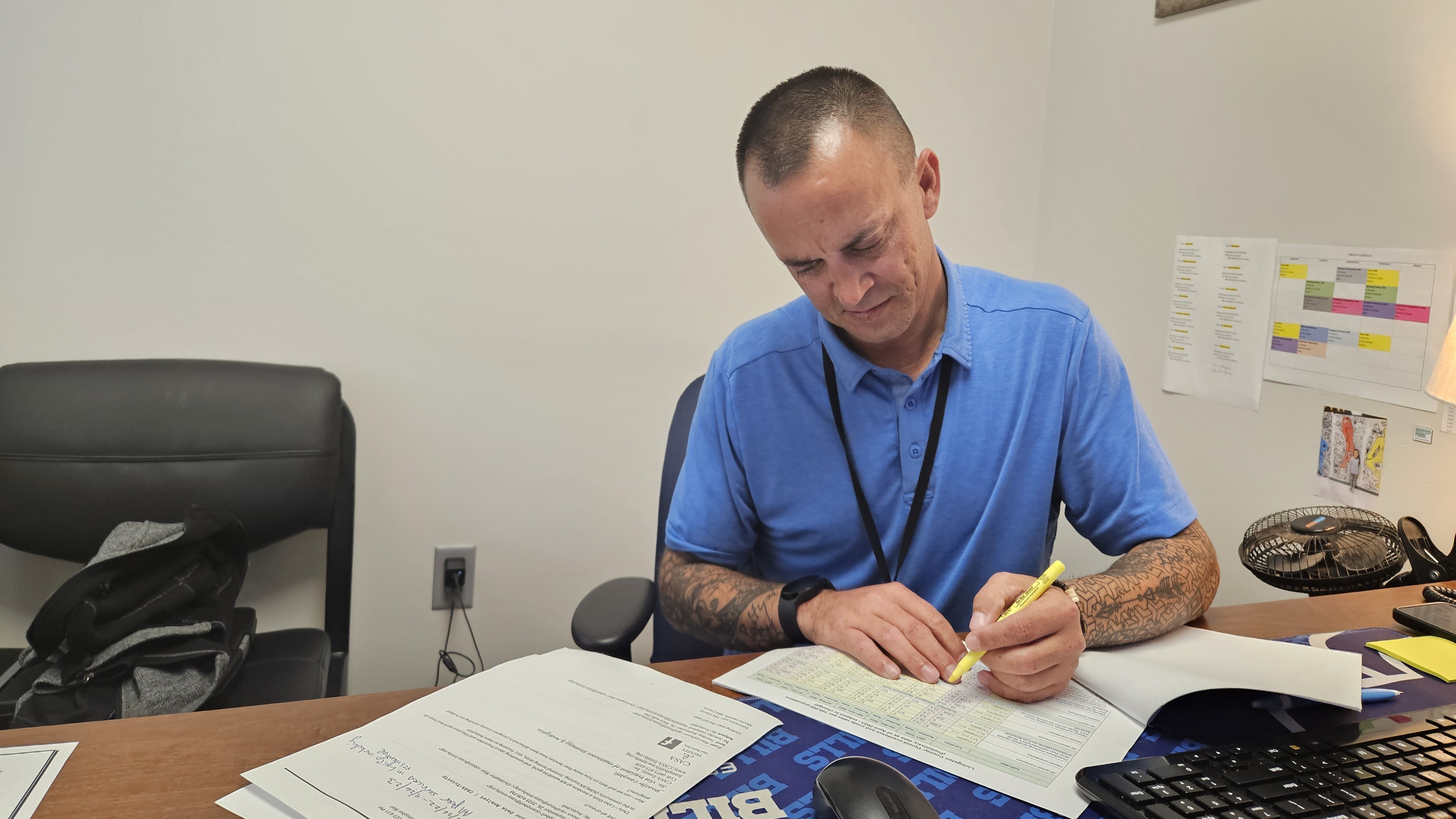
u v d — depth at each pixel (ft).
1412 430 4.45
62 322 5.31
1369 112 4.66
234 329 5.62
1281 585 3.99
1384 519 4.06
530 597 6.48
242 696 4.25
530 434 6.31
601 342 6.37
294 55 5.51
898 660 2.75
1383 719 2.33
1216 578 3.22
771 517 3.79
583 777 2.09
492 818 1.91
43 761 2.11
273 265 5.64
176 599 4.24
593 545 6.57
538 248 6.14
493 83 5.89
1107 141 6.55
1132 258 6.36
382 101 5.70
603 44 6.07
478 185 5.95
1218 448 5.68
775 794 2.04
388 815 1.92
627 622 3.29
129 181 5.31
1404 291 4.48
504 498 6.32
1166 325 6.07
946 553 3.66
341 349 5.84
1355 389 4.75
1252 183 5.37
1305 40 4.99
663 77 6.22
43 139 5.14
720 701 2.50
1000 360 3.61
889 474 3.60
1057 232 7.12
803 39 6.49
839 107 2.75
